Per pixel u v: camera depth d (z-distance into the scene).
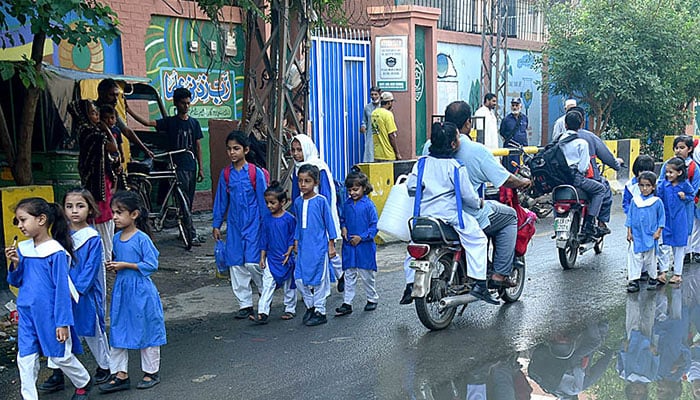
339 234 7.31
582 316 7.15
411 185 6.81
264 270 6.95
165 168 10.80
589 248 9.35
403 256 10.09
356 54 14.54
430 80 15.54
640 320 7.05
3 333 6.56
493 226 6.91
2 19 7.16
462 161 6.58
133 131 10.96
